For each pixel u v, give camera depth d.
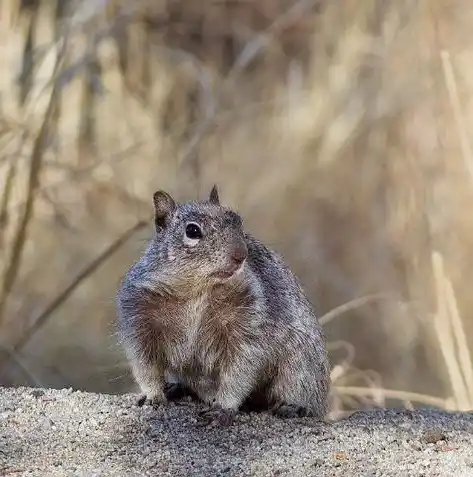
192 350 8.02
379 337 14.20
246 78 17.73
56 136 14.12
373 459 7.13
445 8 15.80
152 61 16.91
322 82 16.58
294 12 17.03
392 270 14.73
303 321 8.29
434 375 13.38
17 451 7.11
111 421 7.68
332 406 10.96
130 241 14.62
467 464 7.07
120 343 8.19
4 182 13.50
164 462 7.01
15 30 15.26
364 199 15.42
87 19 14.04
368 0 16.69
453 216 14.68
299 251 14.95
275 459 7.10
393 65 15.93
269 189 15.68
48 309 12.61
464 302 13.88
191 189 15.19
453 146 14.99
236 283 7.79
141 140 15.42
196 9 18.75
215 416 7.75
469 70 15.30
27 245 14.57
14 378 12.70
